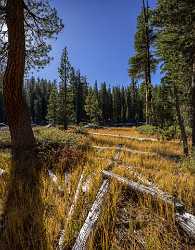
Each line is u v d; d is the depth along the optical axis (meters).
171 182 6.96
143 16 29.48
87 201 6.02
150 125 27.73
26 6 11.00
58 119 51.19
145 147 17.14
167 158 12.82
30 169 8.22
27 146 10.41
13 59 10.48
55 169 8.63
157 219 5.38
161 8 15.58
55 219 5.40
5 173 8.09
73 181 7.28
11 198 6.57
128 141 19.58
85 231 4.84
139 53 30.05
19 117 10.62
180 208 5.48
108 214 5.39
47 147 10.97
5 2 11.22
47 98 95.88
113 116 97.81
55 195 6.57
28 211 5.81
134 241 4.80
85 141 14.91
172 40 15.69
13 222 5.33
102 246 4.64
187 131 21.91
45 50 12.72
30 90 99.81
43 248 4.63
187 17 15.27
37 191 6.66
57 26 12.19
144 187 6.29
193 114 15.73
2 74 12.47
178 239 4.89
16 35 10.48
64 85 41.22
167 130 21.72
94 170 7.94
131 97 97.44
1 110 86.00
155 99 22.72
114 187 6.34
